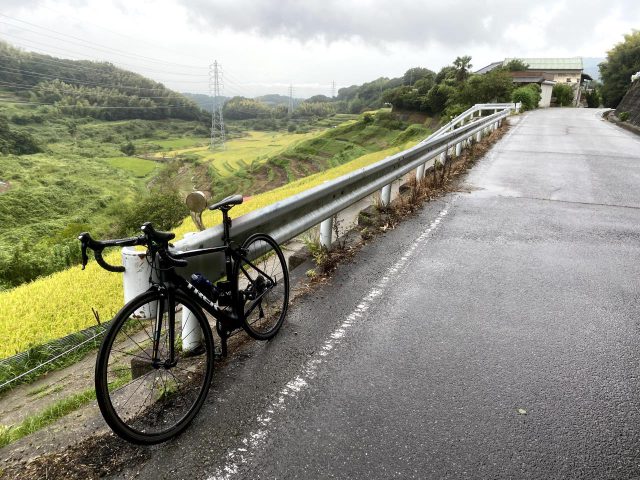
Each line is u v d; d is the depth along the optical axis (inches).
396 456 83.6
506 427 91.8
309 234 211.6
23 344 245.9
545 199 306.5
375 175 233.0
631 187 345.4
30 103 7076.8
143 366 113.3
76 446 84.9
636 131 797.9
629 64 2488.9
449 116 1750.7
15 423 125.5
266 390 103.3
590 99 2652.6
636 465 82.4
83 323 275.4
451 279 171.3
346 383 106.3
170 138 7544.3
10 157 3558.1
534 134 756.6
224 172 3779.5
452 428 91.3
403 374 110.1
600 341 126.6
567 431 90.9
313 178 1120.8
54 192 2353.6
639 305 150.0
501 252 202.4
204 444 86.0
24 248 599.8
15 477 77.5
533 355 119.1
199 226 112.6
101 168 3757.4
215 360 113.4
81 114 7509.8
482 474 79.7
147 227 81.9
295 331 131.3
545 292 160.1
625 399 101.2
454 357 118.0
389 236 224.7
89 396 117.8
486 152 539.5
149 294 85.6
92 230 1444.4
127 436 78.6
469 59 2758.4
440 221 252.5
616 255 199.3
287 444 86.4
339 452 84.5
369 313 142.9
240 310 111.3
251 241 122.9
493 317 140.7
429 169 376.8
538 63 3105.3
